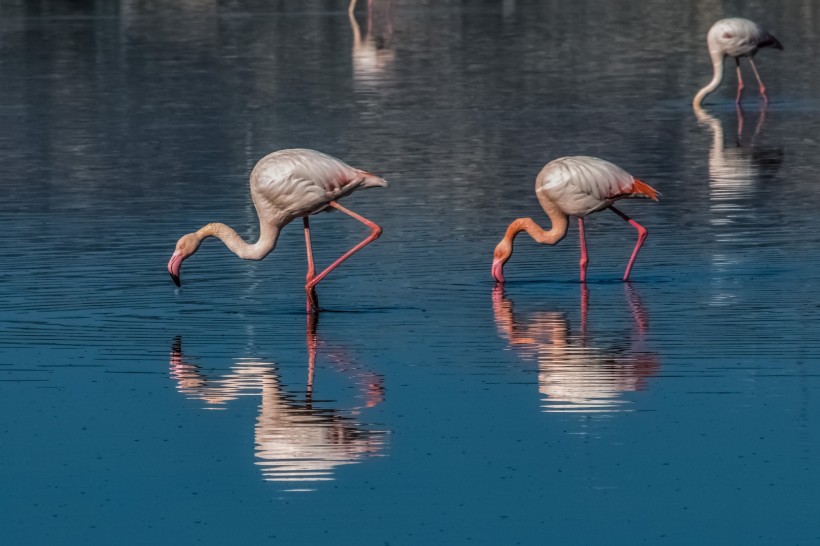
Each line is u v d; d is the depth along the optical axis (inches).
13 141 1035.9
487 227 719.7
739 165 903.1
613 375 457.4
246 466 378.6
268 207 556.4
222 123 1110.4
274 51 1663.4
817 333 505.7
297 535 334.0
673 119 1124.5
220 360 482.9
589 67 1493.6
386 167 904.3
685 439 394.0
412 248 673.6
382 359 482.3
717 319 530.3
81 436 404.5
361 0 2490.2
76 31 1914.4
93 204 791.1
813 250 653.3
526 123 1096.2
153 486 365.7
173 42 1771.7
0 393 446.6
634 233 706.8
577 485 362.3
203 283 605.9
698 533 333.4
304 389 447.2
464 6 2352.4
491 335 513.0
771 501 350.9
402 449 389.4
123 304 566.6
